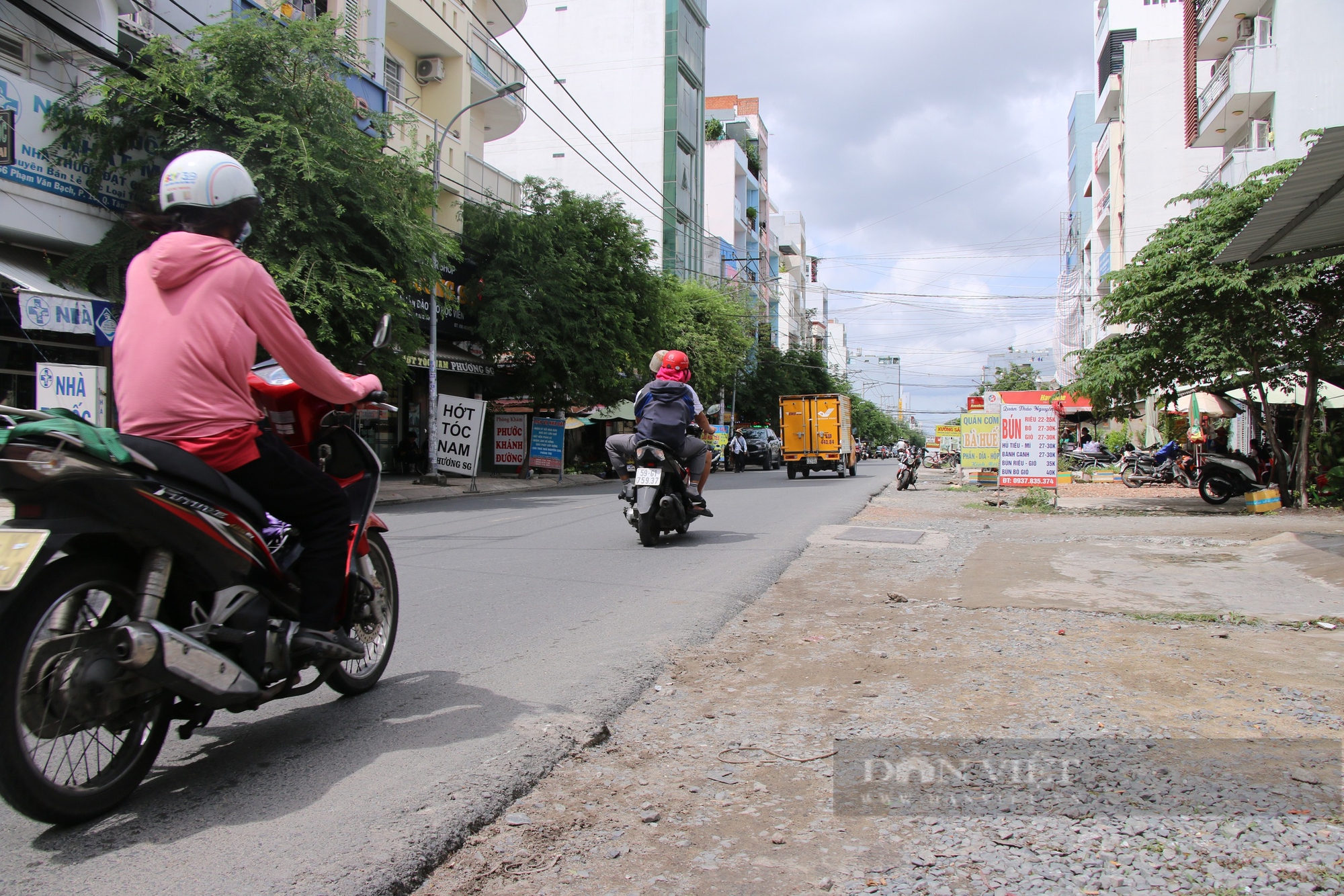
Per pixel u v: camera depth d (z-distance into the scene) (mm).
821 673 4590
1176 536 10664
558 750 3445
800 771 3281
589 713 3863
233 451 2994
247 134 13469
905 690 4266
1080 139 56688
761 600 6609
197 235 3051
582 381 25234
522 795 3080
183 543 2783
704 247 57906
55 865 2477
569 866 2576
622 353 25625
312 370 3246
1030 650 4984
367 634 4137
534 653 4926
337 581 3340
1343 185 7402
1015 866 2537
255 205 3227
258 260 13289
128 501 2602
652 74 50031
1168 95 37781
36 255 13734
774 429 58875
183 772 3191
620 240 26609
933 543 9844
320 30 14500
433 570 7930
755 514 13547
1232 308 13453
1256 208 13219
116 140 13789
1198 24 26641
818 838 2742
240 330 3012
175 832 2697
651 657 4828
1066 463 32031
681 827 2834
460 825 2758
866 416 99375
